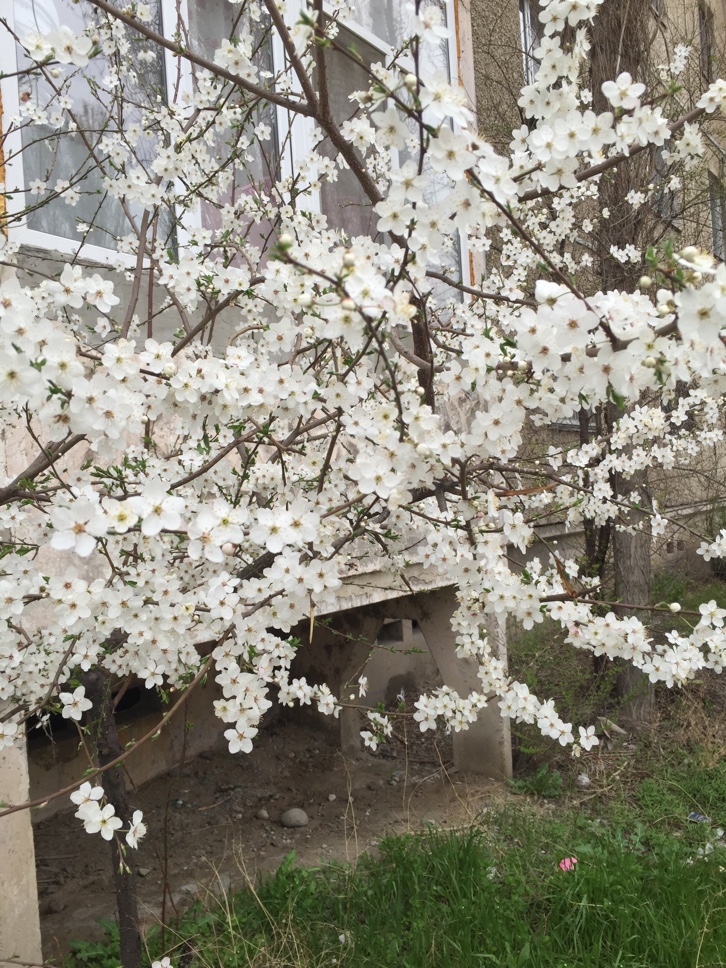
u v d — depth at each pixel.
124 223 3.20
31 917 2.39
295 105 1.82
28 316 1.34
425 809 4.16
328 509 2.04
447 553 2.21
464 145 1.35
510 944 2.66
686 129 1.91
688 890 2.92
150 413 1.66
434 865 3.10
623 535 5.20
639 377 1.44
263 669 1.97
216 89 2.71
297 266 1.24
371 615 4.80
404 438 1.83
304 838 3.87
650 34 5.84
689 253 1.24
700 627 2.09
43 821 3.86
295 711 5.17
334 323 1.39
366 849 3.67
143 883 3.39
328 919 2.84
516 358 1.70
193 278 2.26
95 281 1.63
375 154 3.26
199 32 3.35
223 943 2.59
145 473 2.08
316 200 3.78
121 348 1.49
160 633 1.78
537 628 5.07
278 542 1.56
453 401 3.74
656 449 3.56
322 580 1.69
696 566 7.05
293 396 1.77
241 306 2.54
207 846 3.78
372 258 1.73
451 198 1.45
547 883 3.03
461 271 4.61
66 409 1.42
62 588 1.60
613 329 1.43
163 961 2.15
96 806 1.61
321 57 1.64
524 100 1.77
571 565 2.45
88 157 2.75
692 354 1.36
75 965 2.67
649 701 4.98
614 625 2.10
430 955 2.58
